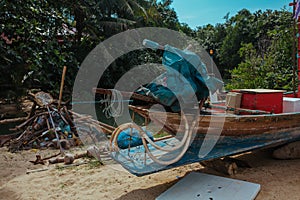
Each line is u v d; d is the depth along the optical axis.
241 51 13.62
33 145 6.21
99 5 13.86
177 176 4.20
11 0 9.23
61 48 11.69
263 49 13.84
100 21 13.80
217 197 3.25
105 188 3.86
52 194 3.73
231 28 28.83
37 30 10.13
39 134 6.56
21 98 9.83
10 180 4.27
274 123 4.14
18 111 9.38
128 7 14.30
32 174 4.51
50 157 5.36
